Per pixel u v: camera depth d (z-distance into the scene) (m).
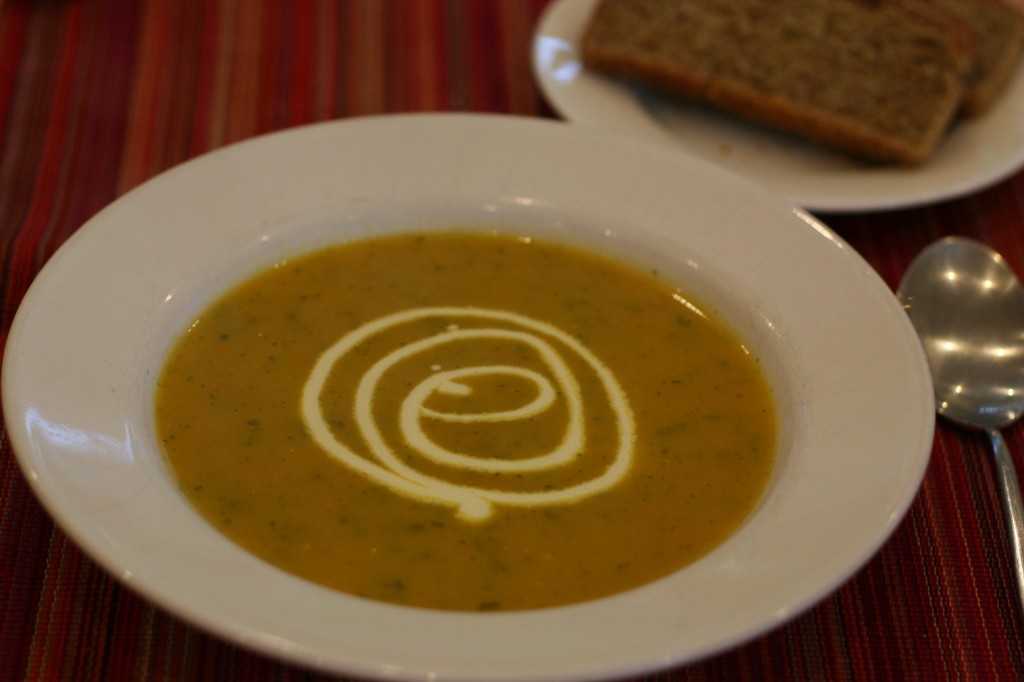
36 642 0.41
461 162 0.51
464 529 0.43
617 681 0.37
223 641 0.41
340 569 0.42
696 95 0.59
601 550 0.43
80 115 0.56
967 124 0.57
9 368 0.41
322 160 0.50
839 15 0.59
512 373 0.47
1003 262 0.51
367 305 0.49
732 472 0.45
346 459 0.45
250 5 0.63
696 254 0.49
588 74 0.59
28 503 0.44
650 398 0.47
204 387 0.46
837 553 0.39
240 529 0.43
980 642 0.42
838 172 0.56
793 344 0.46
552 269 0.51
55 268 0.44
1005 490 0.45
